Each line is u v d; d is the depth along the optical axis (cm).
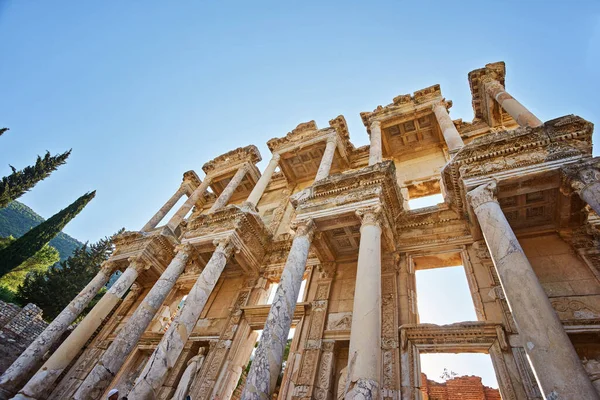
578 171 917
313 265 1625
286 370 1217
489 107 1842
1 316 2258
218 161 2686
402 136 2058
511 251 834
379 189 1279
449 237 1357
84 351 1911
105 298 1667
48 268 4666
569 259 1097
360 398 727
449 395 1733
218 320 1612
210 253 1792
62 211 3781
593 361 898
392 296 1252
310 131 2356
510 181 1025
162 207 2472
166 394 1384
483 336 998
